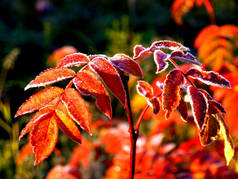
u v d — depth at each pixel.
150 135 1.08
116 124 1.23
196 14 3.83
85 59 0.72
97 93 0.70
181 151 0.92
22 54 2.68
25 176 1.51
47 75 0.71
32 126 0.70
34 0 5.45
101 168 1.49
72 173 1.00
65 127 0.71
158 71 0.71
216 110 0.72
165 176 0.88
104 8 5.63
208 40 1.12
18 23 4.89
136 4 5.24
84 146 1.11
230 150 0.72
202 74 0.72
